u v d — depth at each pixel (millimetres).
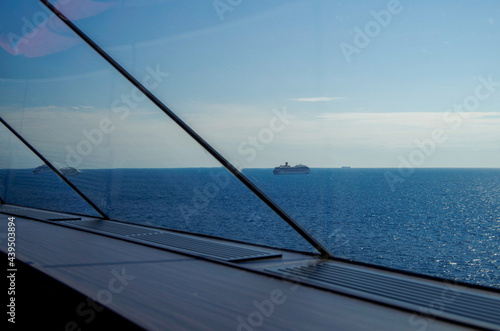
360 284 1988
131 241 3248
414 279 2094
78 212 4914
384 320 1504
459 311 1591
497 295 1811
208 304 1676
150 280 2070
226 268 2379
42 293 2150
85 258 2570
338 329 1412
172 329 1390
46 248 2873
